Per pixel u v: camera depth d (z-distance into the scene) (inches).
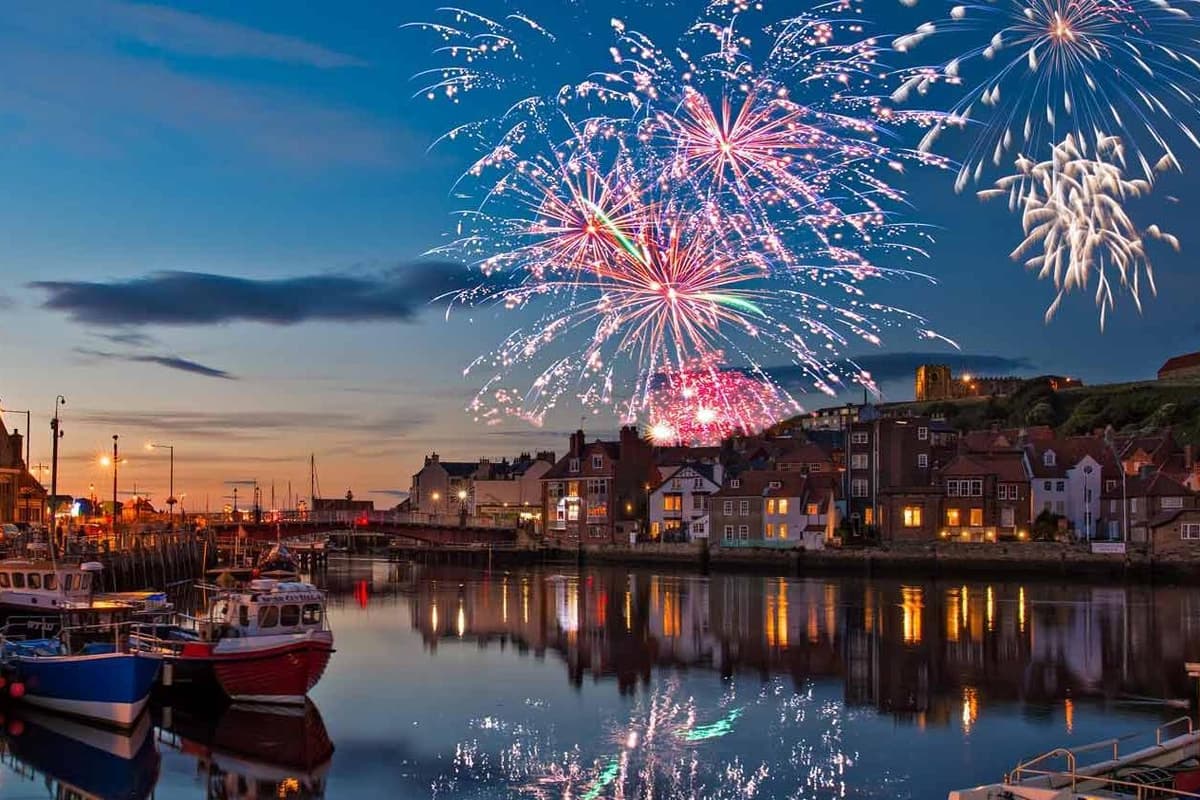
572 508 6072.8
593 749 1449.3
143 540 4146.2
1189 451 5191.9
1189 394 7224.4
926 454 4975.4
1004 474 4810.5
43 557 2972.4
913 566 4439.0
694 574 4675.2
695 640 2448.3
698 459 6043.3
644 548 5246.1
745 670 2043.6
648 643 2405.3
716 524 5295.3
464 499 7475.4
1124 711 1670.8
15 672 1694.1
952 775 1321.4
